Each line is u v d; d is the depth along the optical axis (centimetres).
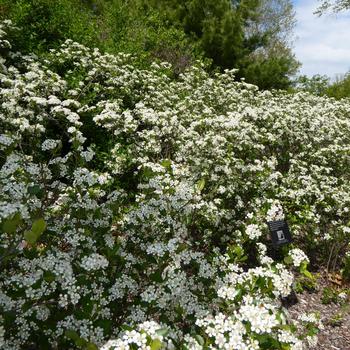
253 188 464
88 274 238
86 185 306
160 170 376
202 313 244
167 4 1656
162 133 504
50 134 551
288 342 217
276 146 610
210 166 445
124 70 680
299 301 429
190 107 661
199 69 884
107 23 1011
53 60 663
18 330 224
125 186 511
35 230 204
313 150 596
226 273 278
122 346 188
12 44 663
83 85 639
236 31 1512
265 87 1598
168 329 209
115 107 495
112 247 277
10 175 279
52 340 229
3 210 219
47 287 228
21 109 429
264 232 445
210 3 1560
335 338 380
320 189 534
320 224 520
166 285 250
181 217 343
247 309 209
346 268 474
